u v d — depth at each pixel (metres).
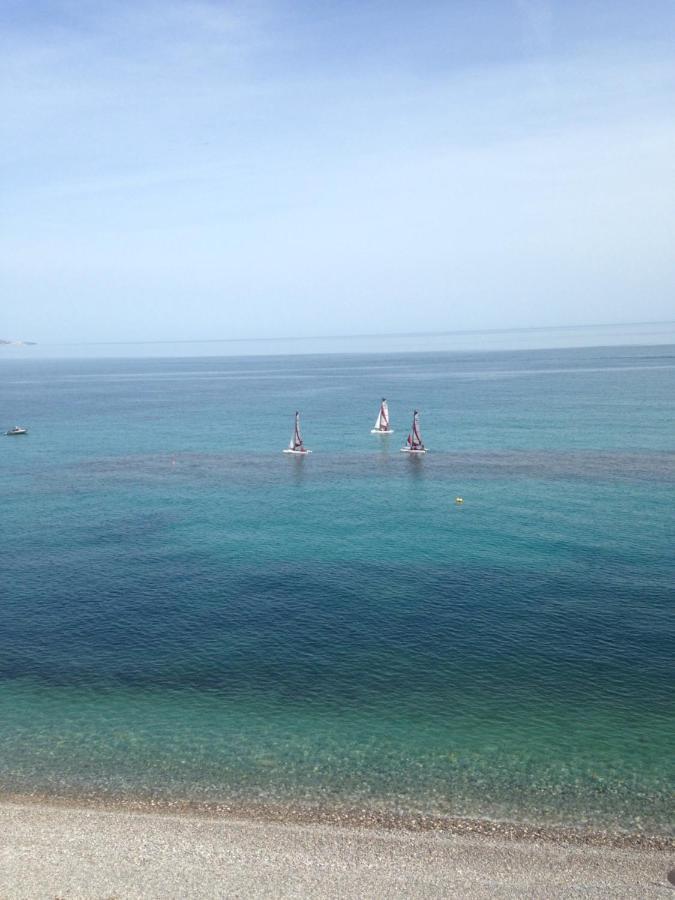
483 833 29.92
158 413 198.00
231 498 90.38
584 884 26.98
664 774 33.75
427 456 117.88
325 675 43.47
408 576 59.59
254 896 26.45
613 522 74.19
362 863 28.19
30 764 34.94
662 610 51.44
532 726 37.81
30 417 194.00
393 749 35.97
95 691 41.97
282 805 31.81
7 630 50.31
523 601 53.62
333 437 142.00
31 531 75.75
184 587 58.16
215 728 38.03
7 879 27.34
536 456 114.69
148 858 28.50
